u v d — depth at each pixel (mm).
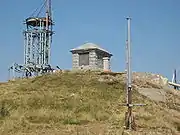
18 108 21500
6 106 21578
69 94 26078
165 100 29328
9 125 17719
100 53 37781
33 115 19938
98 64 37500
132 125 17938
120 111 22297
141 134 17172
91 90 27734
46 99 23781
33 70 44438
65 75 32938
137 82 32312
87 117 20328
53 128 17703
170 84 35906
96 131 17141
